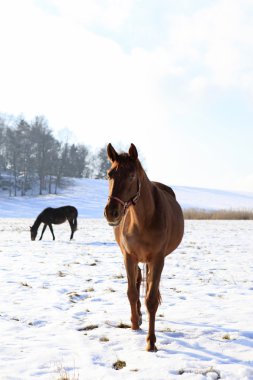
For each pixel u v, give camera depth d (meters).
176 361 4.02
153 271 4.77
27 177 78.62
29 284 8.09
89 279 8.74
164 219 4.89
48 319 5.55
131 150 4.56
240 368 3.83
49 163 82.50
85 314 5.87
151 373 3.72
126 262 5.01
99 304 6.50
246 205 79.25
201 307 6.32
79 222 35.84
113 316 5.74
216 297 7.09
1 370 3.78
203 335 4.92
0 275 9.05
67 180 85.31
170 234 5.27
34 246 15.64
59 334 4.91
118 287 7.91
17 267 10.27
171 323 5.43
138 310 5.43
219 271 10.03
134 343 4.60
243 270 10.18
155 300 4.55
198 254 13.51
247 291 7.60
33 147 84.06
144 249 4.81
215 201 83.25
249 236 21.17
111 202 4.27
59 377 3.60
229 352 4.34
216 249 15.09
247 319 5.60
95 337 4.83
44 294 7.16
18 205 60.53
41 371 3.77
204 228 27.53
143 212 4.67
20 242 17.28
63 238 19.86
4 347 4.40
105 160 108.25
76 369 3.82
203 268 10.51
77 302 6.68
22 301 6.61
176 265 11.01
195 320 5.58
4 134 92.25
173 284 8.32
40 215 18.41
